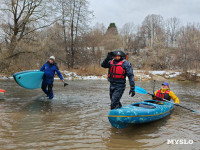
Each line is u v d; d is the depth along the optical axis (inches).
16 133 135.6
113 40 1530.5
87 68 882.8
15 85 430.3
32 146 115.0
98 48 1175.6
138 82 645.9
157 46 1373.0
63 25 872.9
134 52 1966.0
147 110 163.6
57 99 278.2
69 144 119.6
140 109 160.1
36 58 699.4
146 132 146.7
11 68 681.6
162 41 1430.9
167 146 120.6
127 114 147.3
